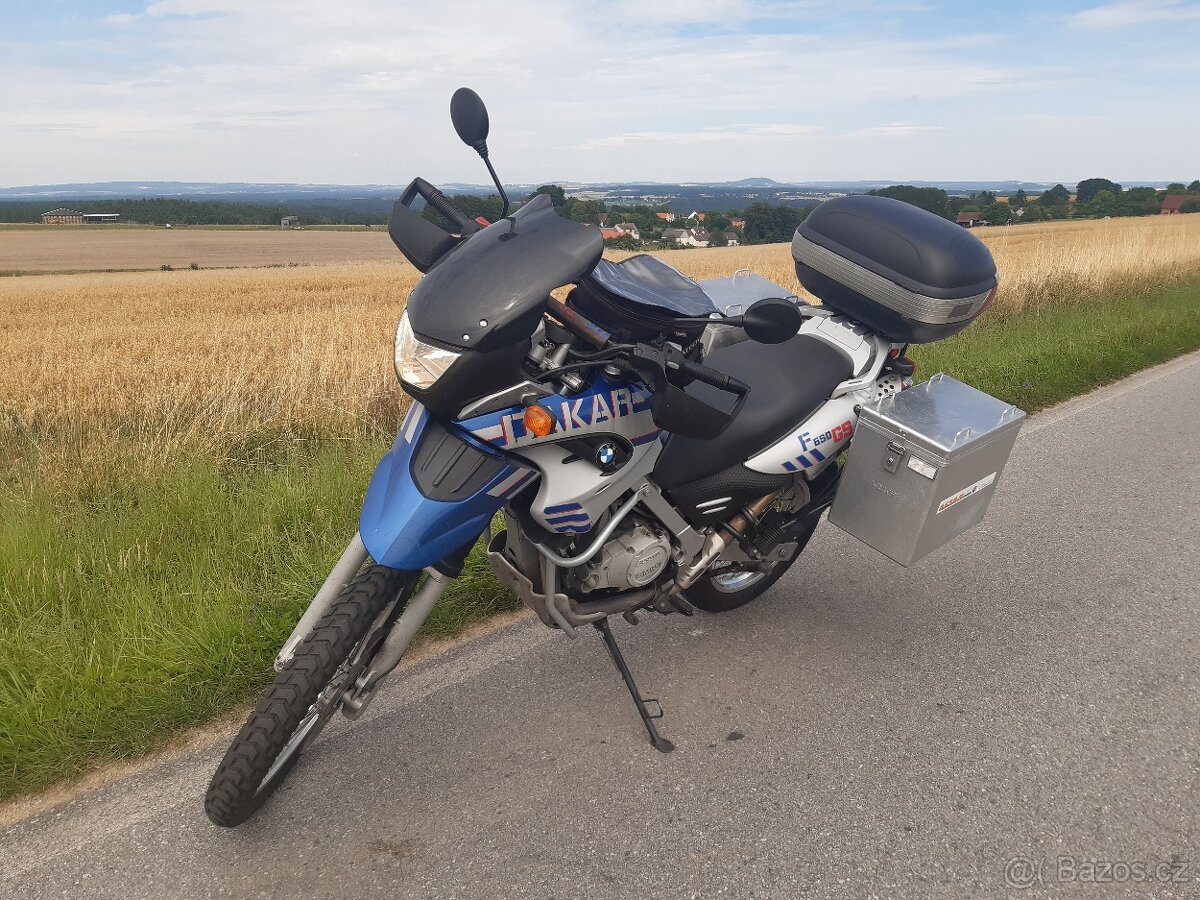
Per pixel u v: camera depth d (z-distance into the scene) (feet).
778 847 7.38
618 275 7.68
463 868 7.06
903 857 7.29
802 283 11.27
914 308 10.00
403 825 7.52
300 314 53.98
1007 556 13.29
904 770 8.41
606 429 7.59
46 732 8.29
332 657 6.79
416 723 8.98
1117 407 21.88
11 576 10.91
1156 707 9.49
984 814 7.81
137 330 46.32
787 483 9.71
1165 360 28.19
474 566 11.56
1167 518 14.70
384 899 6.73
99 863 6.99
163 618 10.09
